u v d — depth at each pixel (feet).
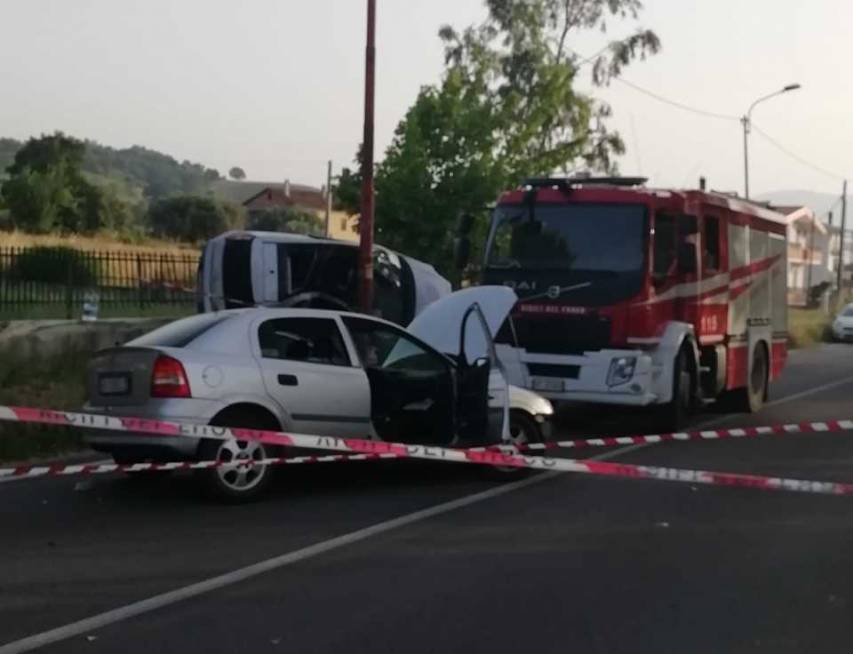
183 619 21.65
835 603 23.48
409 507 32.09
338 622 21.62
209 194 258.37
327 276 57.36
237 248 55.98
